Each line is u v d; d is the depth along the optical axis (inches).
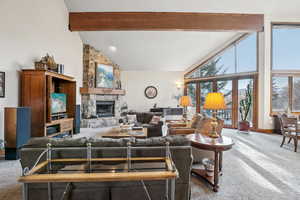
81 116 245.1
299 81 214.4
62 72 164.1
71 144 63.0
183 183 66.9
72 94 193.9
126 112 286.7
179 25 191.2
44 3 157.6
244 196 74.7
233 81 250.7
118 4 186.2
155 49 263.1
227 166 106.6
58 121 156.7
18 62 133.1
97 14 193.6
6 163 107.9
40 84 135.0
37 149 61.4
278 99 215.5
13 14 128.7
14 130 114.3
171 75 325.4
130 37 234.1
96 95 261.1
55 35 173.9
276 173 96.8
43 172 58.2
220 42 254.2
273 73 213.0
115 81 301.7
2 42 121.6
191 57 287.9
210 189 80.4
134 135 128.2
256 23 199.0
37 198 62.6
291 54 213.3
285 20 204.7
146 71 326.6
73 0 184.9
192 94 311.3
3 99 121.9
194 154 108.6
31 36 144.3
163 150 65.0
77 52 224.5
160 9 188.7
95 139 66.0
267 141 169.5
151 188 64.1
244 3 186.4
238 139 177.9
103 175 46.6
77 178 45.3
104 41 242.5
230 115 255.0
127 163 63.2
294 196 74.7
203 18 192.1
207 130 106.3
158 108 305.9
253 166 106.7
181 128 142.1
